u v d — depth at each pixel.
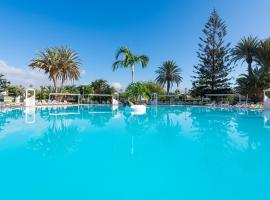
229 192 3.24
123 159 4.87
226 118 13.97
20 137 7.26
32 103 22.16
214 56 35.41
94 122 11.69
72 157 4.99
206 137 7.57
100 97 35.03
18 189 3.27
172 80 45.19
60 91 32.50
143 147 6.04
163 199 3.00
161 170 4.16
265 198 3.06
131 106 20.02
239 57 31.27
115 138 7.33
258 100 27.89
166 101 36.38
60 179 3.67
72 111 19.50
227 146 6.18
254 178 3.78
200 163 4.61
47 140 6.85
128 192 3.21
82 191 3.22
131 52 21.41
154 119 13.45
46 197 3.03
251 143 6.61
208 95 33.84
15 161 4.64
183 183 3.55
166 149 5.82
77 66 32.00
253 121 12.37
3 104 19.94
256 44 29.83
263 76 27.28
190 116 15.42
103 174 3.92
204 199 3.02
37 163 4.52
